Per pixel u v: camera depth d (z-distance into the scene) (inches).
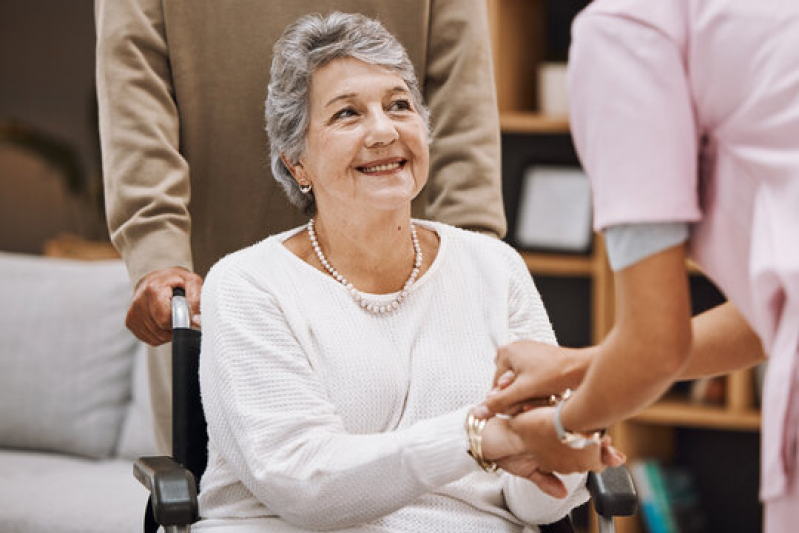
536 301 77.1
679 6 48.1
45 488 115.3
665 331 48.6
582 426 53.9
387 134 71.0
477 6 91.5
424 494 70.8
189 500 66.0
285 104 74.4
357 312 73.1
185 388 76.9
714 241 50.1
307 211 77.2
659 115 47.6
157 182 88.0
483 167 88.5
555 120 147.4
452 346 73.6
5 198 188.9
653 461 149.7
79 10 185.8
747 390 145.5
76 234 186.4
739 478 154.3
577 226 153.3
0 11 187.5
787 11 46.3
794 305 46.3
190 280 83.0
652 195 47.6
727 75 47.3
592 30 48.7
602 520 68.4
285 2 90.0
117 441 129.6
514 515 73.2
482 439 62.0
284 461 67.8
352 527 69.4
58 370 130.5
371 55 72.6
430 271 75.0
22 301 133.8
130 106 89.1
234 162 91.6
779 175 46.6
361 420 71.1
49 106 187.0
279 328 71.6
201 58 91.0
